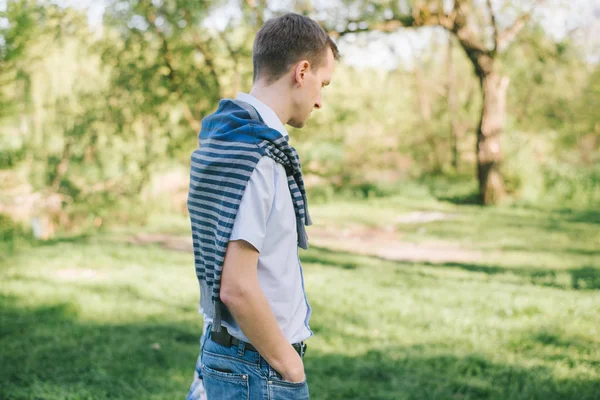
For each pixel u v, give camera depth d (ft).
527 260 28.81
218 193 5.21
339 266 27.78
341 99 61.46
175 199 52.01
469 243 34.55
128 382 13.38
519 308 18.83
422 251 32.81
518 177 54.70
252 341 5.22
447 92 75.00
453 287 22.48
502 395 12.46
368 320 18.15
